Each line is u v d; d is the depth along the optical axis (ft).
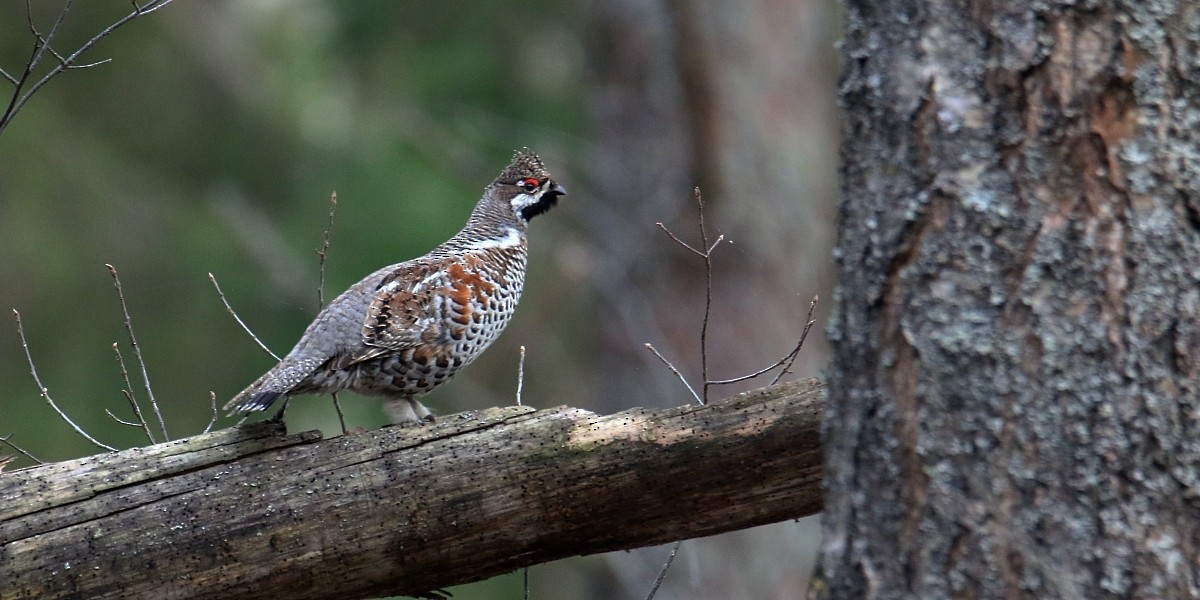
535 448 24.84
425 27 67.97
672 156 53.31
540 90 69.46
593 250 54.54
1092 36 17.48
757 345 51.93
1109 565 17.39
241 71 69.92
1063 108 17.56
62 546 23.53
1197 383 17.26
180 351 65.21
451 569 25.43
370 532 24.43
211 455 24.39
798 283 52.54
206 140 68.28
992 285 17.87
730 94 52.65
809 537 52.54
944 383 18.10
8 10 61.62
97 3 63.82
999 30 17.84
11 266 63.31
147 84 66.95
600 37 55.11
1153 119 17.42
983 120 17.94
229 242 65.87
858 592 18.92
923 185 18.30
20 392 63.05
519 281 36.94
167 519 23.89
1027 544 17.67
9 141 62.90
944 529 18.10
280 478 24.32
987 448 17.87
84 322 64.49
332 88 71.92
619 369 53.62
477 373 73.41
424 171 66.69
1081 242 17.53
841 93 19.48
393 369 32.45
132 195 66.03
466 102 67.72
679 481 25.07
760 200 52.54
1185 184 17.37
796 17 53.57
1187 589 17.21
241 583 24.18
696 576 45.29
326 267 65.00
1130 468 17.37
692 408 25.26
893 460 18.57
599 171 55.01
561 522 25.21
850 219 19.25
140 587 23.79
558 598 73.36
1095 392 17.47
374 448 24.68
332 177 68.44
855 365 19.10
